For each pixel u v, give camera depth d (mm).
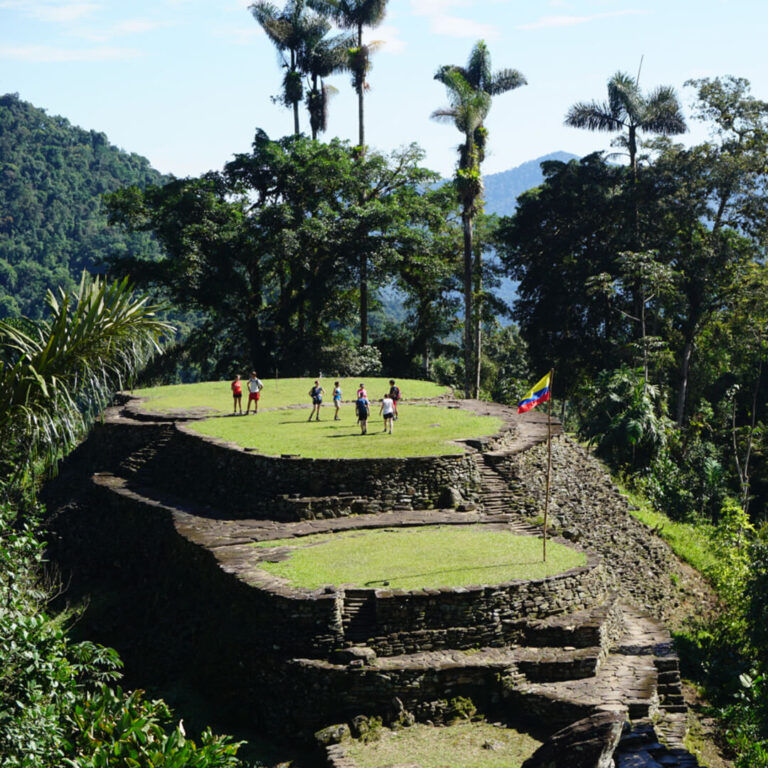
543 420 39781
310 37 67062
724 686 22203
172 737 13016
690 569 35000
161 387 49094
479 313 65188
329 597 20781
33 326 13273
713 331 65250
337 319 74062
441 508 28891
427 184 67188
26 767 12266
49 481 37625
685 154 61031
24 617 13250
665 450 48375
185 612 25234
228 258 61969
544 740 18547
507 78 60031
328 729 19047
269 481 28781
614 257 64625
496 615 21344
